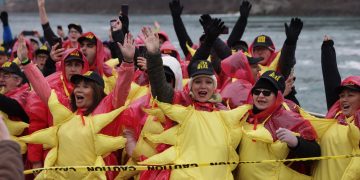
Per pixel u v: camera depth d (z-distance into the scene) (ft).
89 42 68.59
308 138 51.49
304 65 362.12
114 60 78.13
